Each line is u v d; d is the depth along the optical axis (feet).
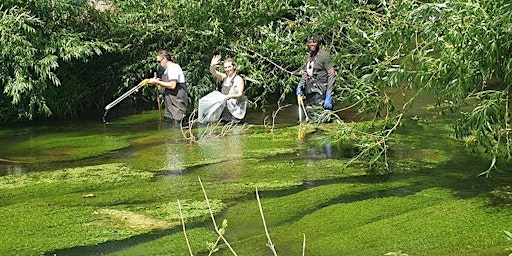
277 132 29.71
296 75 36.42
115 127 32.37
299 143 27.22
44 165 24.80
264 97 36.32
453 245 15.71
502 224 16.94
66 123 34.12
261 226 17.49
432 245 15.78
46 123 34.24
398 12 21.25
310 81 31.53
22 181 22.49
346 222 17.63
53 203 19.88
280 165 23.67
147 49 38.04
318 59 31.19
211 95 32.27
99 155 26.22
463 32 16.72
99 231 17.31
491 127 18.22
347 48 25.64
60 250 16.03
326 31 30.45
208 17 36.63
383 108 23.58
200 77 37.22
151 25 36.60
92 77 37.91
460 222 17.22
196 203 19.49
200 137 29.12
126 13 37.29
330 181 21.48
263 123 32.12
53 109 35.45
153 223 17.85
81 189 21.33
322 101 31.42
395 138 27.09
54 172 23.65
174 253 15.70
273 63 35.42
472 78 17.31
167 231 17.20
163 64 33.42
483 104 17.52
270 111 35.47
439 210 18.25
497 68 17.38
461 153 24.40
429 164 23.08
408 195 19.79
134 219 18.21
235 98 32.04
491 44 16.26
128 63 37.99
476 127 18.11
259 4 36.45
